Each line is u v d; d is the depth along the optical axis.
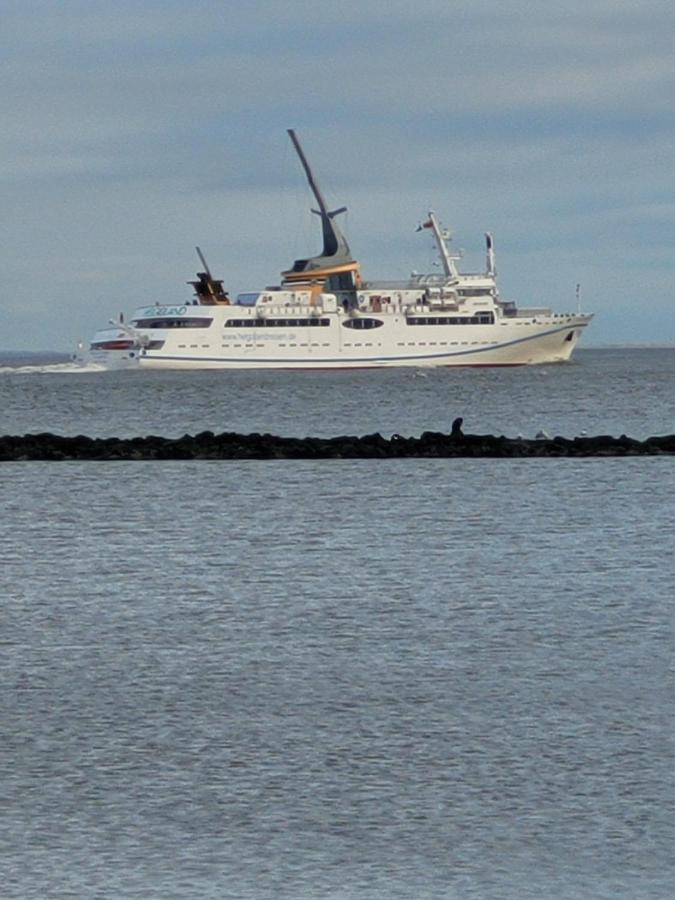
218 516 144.88
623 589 99.00
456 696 70.44
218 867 51.09
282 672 75.62
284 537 129.88
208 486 171.50
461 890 49.22
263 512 147.88
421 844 52.75
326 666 76.94
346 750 62.41
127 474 184.75
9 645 82.19
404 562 113.88
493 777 58.97
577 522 137.38
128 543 126.50
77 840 53.25
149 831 54.00
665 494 159.38
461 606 93.50
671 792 57.19
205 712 68.06
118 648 81.50
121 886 49.62
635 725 65.12
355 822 54.75
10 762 61.00
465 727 65.31
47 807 56.19
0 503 155.75
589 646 80.75
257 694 71.25
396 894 49.00
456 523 138.00
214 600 96.75
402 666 76.69
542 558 114.75
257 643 82.69
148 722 66.50
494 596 97.12
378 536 130.00
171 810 55.94
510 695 70.44
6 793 57.56
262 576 107.19
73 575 108.25
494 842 52.91
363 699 70.12
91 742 63.50
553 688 71.69
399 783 58.41
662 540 124.19
